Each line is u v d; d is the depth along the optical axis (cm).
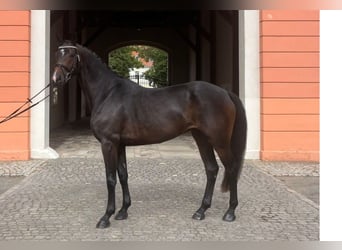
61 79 469
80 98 2253
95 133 477
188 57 2736
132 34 2684
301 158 914
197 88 477
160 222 488
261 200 588
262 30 912
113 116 467
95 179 721
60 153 1013
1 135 907
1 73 908
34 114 927
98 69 487
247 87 932
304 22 909
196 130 493
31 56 924
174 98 477
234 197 494
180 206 557
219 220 496
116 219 496
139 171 796
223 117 473
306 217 508
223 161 485
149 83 3938
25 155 909
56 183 689
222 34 1744
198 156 977
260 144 932
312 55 911
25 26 908
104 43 2662
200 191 641
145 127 471
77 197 601
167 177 744
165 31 2714
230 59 1547
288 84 913
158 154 1008
